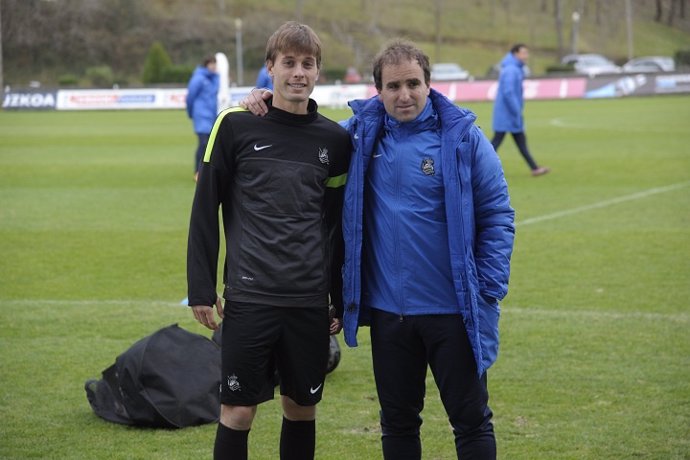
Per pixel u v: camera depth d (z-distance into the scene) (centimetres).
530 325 888
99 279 1109
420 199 487
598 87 5194
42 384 730
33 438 620
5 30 7306
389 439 518
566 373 746
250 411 501
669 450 593
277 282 487
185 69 6369
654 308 943
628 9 8706
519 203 1644
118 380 649
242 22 7875
